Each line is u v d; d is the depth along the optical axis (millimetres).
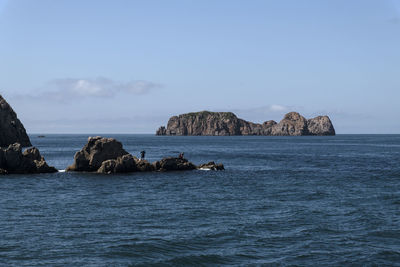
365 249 24656
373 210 35656
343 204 38719
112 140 71500
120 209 36719
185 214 34406
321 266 21938
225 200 41500
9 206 38094
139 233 28000
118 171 68125
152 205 38719
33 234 27609
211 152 139375
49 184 54312
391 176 63812
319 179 60062
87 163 70125
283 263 22375
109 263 22281
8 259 22641
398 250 24469
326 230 28906
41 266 21703
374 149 164250
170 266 22000
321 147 184500
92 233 27938
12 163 66750
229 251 24328
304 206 37812
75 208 37188
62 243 25609
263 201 40750
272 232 28438
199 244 25609
